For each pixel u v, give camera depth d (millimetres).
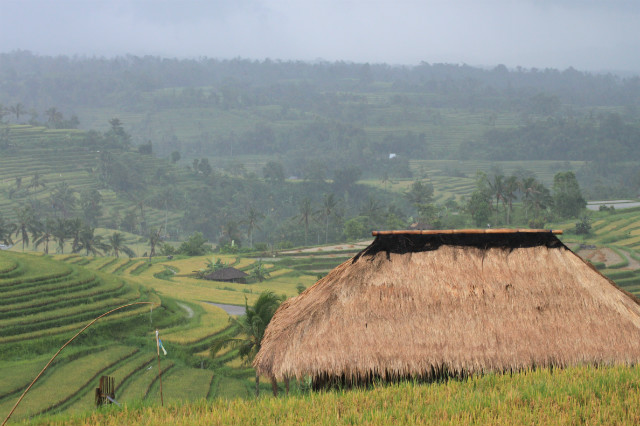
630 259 82750
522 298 13602
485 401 11328
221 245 128500
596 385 11602
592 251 87812
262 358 12992
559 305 13625
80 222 113438
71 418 14820
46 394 34250
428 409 11234
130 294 55438
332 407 11930
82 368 39188
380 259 13914
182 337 48406
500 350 12969
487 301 13492
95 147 198500
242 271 88875
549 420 10391
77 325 46312
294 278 91812
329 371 12672
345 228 127250
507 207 120500
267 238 147375
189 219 161250
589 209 123000
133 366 41219
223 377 42656
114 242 117000
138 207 167000
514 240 14234
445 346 12953
